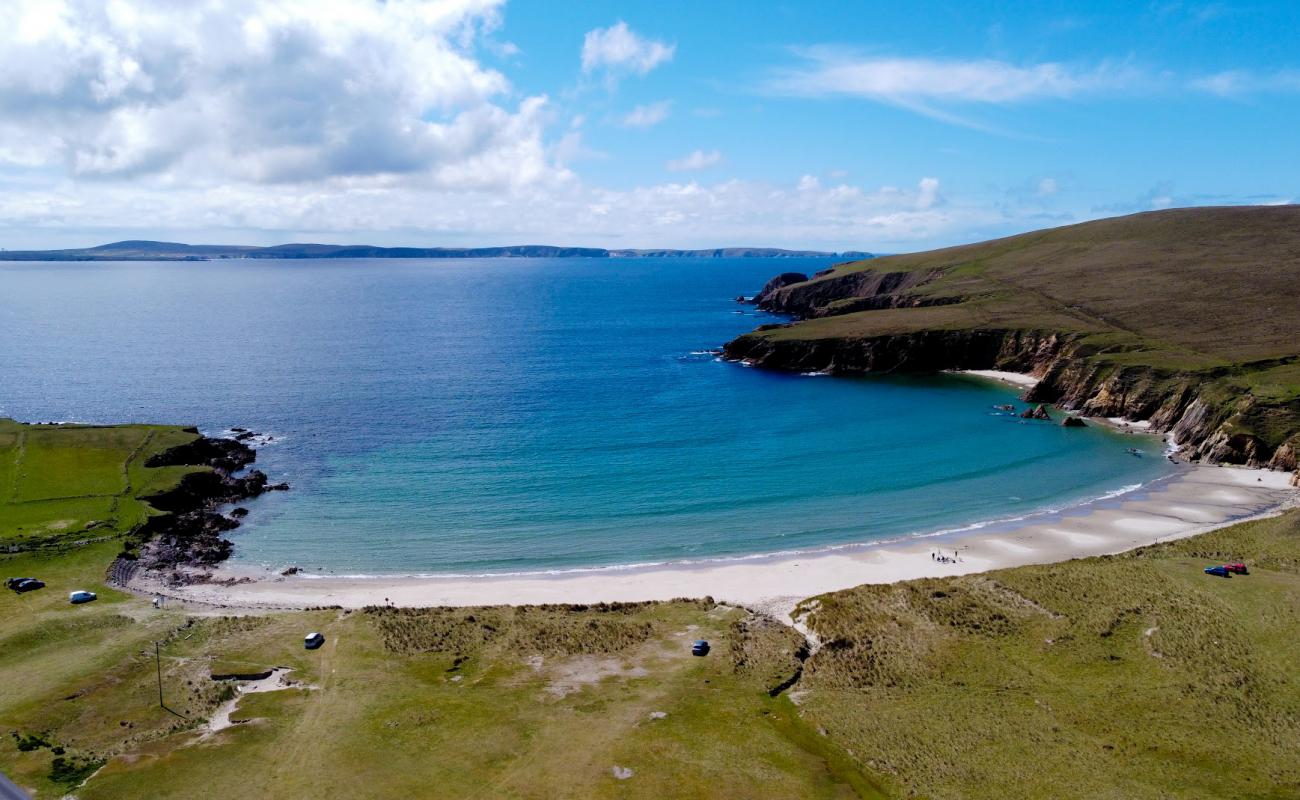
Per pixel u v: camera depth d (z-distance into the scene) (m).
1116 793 36.28
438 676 48.22
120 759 39.22
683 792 37.25
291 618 56.31
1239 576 56.72
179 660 49.47
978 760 39.22
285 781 37.81
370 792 37.16
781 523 79.88
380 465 97.88
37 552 66.38
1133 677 45.16
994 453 104.00
